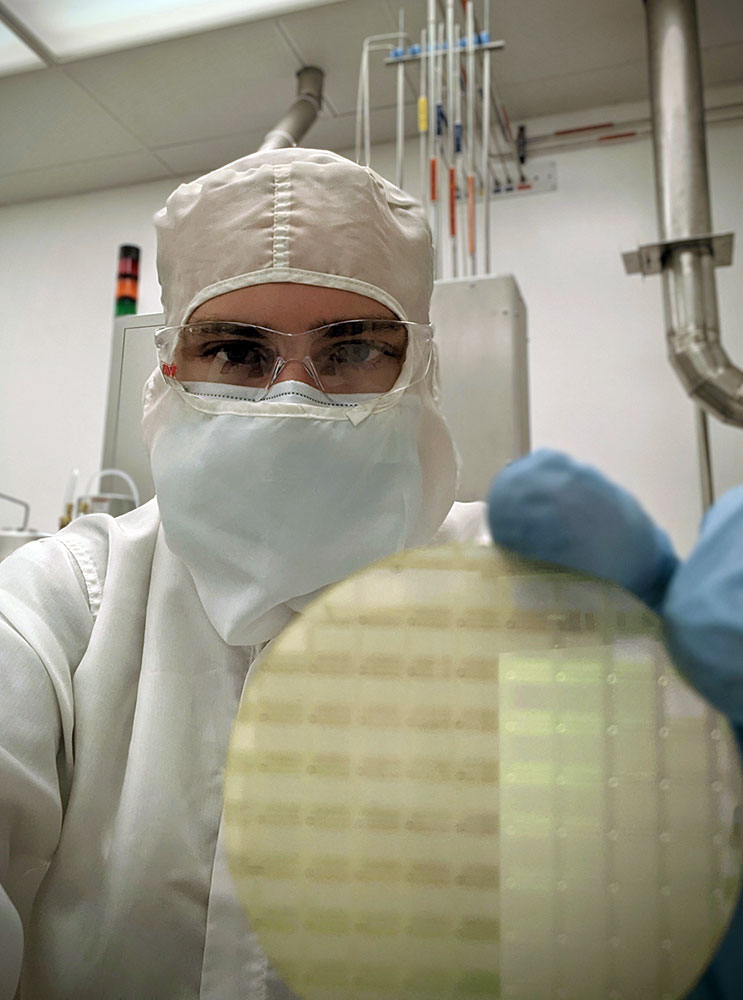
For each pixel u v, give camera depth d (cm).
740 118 207
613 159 216
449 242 192
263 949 34
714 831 32
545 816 33
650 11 184
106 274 251
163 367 69
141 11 191
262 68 207
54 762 61
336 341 69
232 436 67
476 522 69
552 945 32
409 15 189
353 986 33
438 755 34
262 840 35
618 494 37
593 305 206
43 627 65
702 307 167
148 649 66
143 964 56
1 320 258
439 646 35
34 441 248
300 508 66
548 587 35
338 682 36
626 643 34
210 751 62
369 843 34
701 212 172
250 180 69
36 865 59
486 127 179
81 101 219
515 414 127
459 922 33
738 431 187
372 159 229
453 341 131
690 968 31
